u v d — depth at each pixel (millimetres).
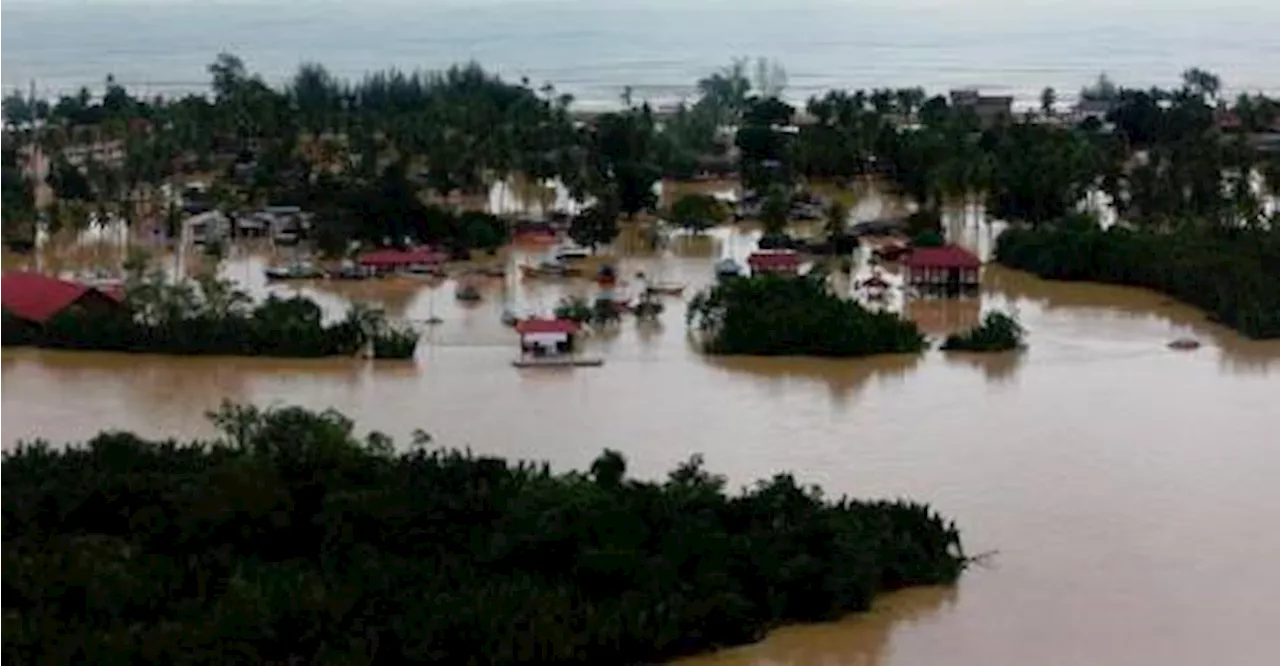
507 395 115062
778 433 104562
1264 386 117375
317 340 127250
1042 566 80688
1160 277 152625
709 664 70375
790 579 74688
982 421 107562
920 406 111688
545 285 157000
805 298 132625
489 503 81438
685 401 113125
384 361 126062
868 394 115375
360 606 71062
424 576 74438
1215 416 108688
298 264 164875
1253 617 74500
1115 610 75438
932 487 92688
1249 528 85688
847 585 75062
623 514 77438
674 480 84188
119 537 80812
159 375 121375
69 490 82562
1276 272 148375
